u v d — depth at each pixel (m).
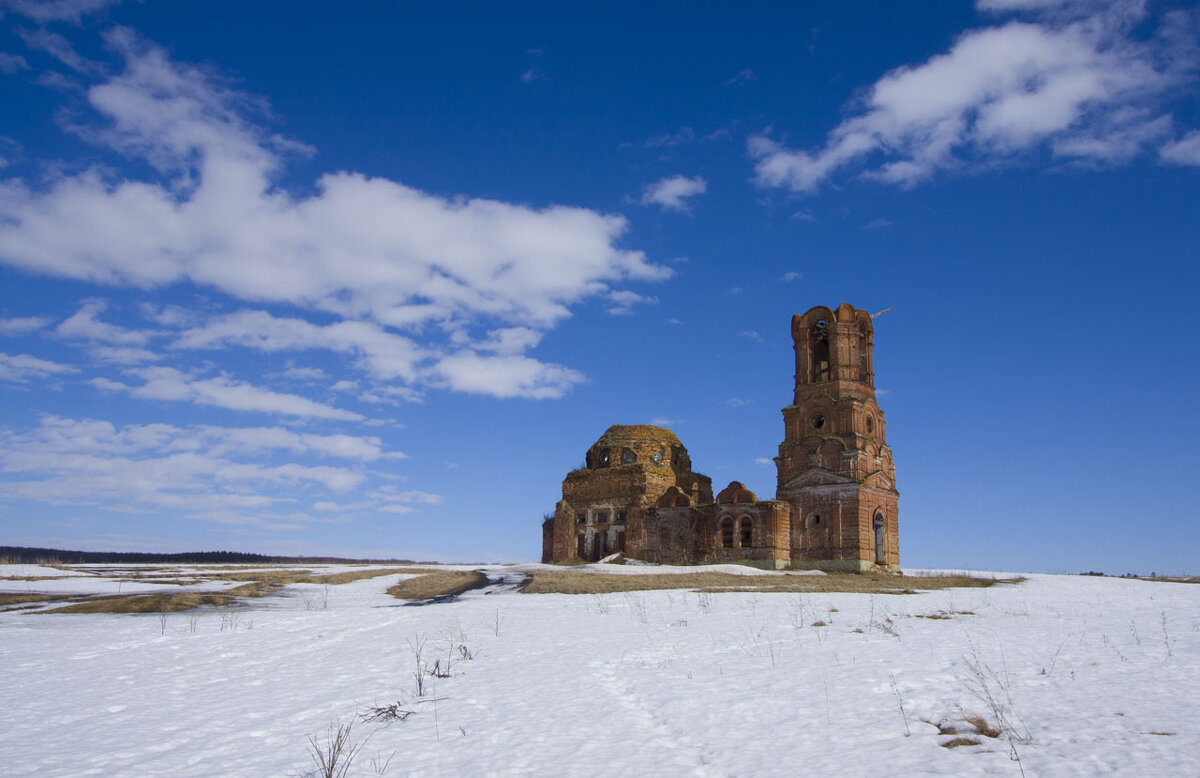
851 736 14.21
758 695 17.56
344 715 17.59
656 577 54.81
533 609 37.19
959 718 14.85
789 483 77.44
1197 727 13.65
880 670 19.38
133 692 20.56
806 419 78.25
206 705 18.92
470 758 14.13
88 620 37.62
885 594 41.91
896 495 78.94
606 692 18.78
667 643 25.34
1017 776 11.73
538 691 19.17
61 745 15.67
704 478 94.50
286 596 50.28
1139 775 11.41
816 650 22.69
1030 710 15.29
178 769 14.06
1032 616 30.38
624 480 87.31
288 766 14.09
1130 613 31.56
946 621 28.91
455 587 54.00
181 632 31.89
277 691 20.30
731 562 76.25
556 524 89.88
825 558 73.81
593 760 13.67
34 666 24.52
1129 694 16.23
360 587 55.91
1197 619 29.02
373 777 13.37
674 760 13.48
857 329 79.62
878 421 79.44
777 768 12.71
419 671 21.61
